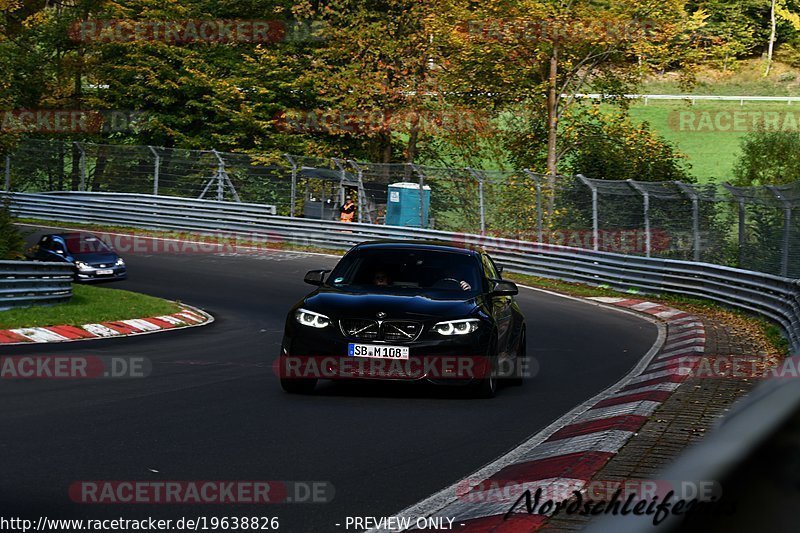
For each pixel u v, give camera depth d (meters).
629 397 29.86
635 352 46.59
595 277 86.50
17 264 51.44
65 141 135.62
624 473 17.81
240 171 120.25
